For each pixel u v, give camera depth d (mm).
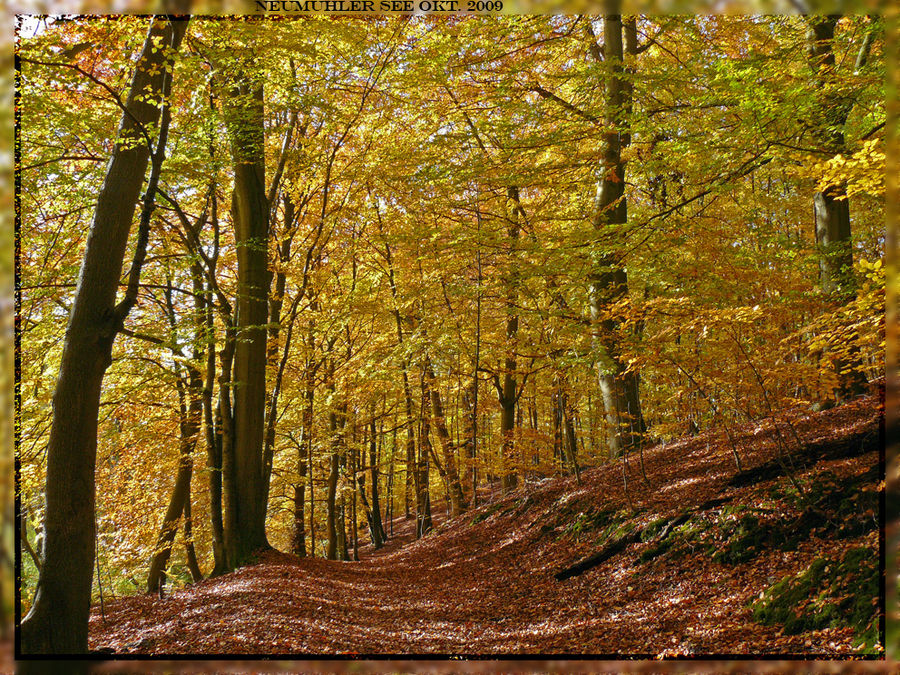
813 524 7484
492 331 17953
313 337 19219
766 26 12484
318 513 24891
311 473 20359
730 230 13875
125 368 14453
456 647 7766
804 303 8977
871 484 7289
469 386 19078
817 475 8117
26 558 9734
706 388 9797
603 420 15055
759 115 8008
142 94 7277
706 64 10609
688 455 12352
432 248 14156
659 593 7969
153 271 14273
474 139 13180
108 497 15141
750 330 8477
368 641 8188
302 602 10141
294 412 19453
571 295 14375
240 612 9477
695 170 9906
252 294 14125
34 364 11445
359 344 21938
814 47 10078
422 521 22781
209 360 14047
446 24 12656
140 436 15297
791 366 8039
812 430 10102
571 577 9797
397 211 17062
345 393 17953
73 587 6066
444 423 20078
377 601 11102
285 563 13391
